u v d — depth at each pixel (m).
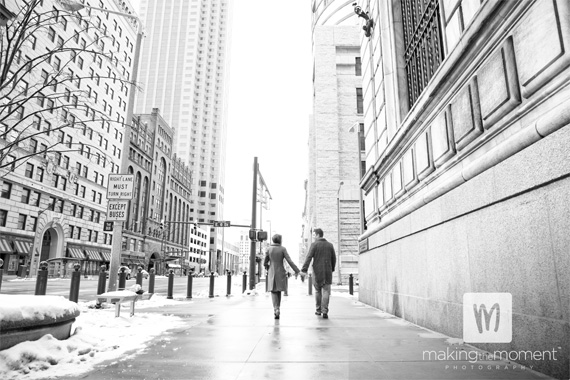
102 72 53.56
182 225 111.44
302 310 10.02
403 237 8.17
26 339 4.23
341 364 4.14
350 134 37.19
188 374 3.75
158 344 5.24
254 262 19.97
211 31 185.62
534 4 4.05
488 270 4.70
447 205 5.89
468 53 5.31
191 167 166.75
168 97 170.25
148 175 81.50
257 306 11.12
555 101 3.83
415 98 9.31
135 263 72.19
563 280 3.41
